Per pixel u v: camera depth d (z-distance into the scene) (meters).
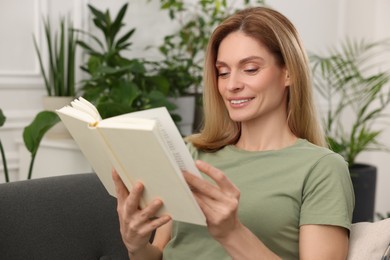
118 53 2.40
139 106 2.19
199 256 1.27
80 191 1.48
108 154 0.93
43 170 2.27
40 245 1.39
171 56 2.73
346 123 3.70
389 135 3.55
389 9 3.49
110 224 1.50
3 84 2.35
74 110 0.99
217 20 2.67
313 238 1.13
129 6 2.66
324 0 3.52
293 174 1.20
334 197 1.15
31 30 2.42
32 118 2.44
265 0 3.18
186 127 2.46
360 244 1.15
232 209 0.95
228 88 1.20
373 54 3.37
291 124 1.29
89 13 2.55
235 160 1.29
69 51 2.34
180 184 0.87
